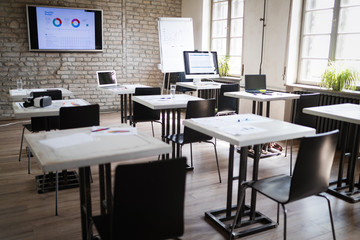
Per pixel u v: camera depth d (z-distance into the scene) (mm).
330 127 4715
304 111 3260
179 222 1532
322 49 5062
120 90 4695
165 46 6391
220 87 4812
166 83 7648
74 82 6777
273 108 5602
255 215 2697
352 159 3121
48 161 1527
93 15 6633
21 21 6129
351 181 3143
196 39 7434
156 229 1478
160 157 4199
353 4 4543
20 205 2838
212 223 2592
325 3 4922
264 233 2461
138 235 1444
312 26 5160
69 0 6445
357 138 3076
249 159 4262
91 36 6707
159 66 6387
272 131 2225
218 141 5145
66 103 3422
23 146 4582
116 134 2072
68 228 2479
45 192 3105
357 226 2592
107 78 5223
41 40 6277
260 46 5723
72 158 1578
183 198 1502
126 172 1309
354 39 4590
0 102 6203
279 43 5367
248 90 4574
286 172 3770
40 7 6133
